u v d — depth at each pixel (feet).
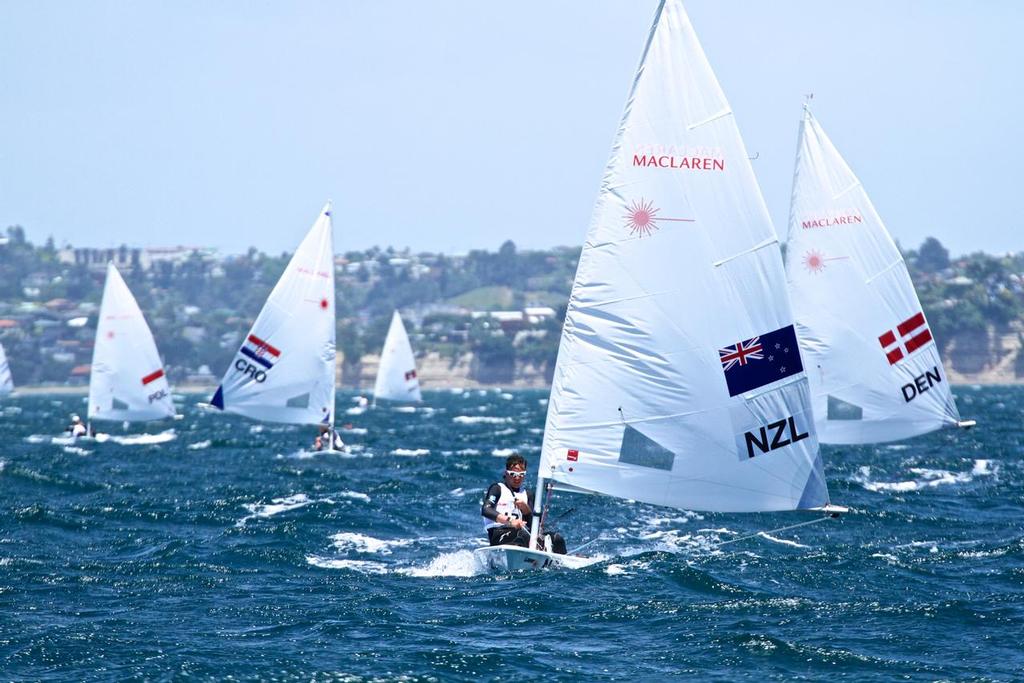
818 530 269.44
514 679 146.61
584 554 240.73
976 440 581.53
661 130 201.36
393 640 165.27
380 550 249.55
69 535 268.82
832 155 338.54
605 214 203.51
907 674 146.72
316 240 495.82
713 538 261.65
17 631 170.50
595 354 205.05
